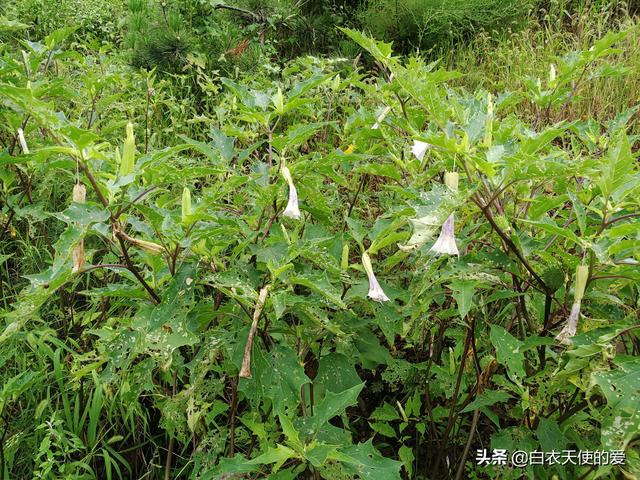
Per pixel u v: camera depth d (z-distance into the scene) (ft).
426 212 5.11
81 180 5.36
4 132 10.05
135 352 5.33
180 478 8.05
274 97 6.95
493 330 5.76
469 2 24.56
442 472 7.55
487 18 24.79
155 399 7.75
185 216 5.12
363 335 7.41
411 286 6.43
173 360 6.59
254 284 5.98
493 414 6.49
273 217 6.61
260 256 5.94
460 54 23.39
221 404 6.89
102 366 8.65
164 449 8.20
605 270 5.35
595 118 16.66
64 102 12.57
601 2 24.54
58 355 7.90
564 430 6.21
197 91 16.71
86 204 4.86
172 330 5.28
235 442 7.29
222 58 16.40
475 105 6.83
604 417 5.26
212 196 5.17
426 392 7.38
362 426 8.27
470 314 6.26
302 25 22.65
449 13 23.99
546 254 5.62
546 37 22.88
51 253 10.64
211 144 7.10
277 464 4.87
